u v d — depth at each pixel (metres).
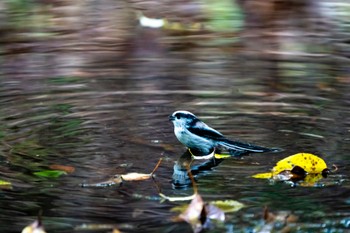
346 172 9.11
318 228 7.48
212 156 9.80
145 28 18.36
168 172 9.18
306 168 9.05
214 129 10.87
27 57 15.80
